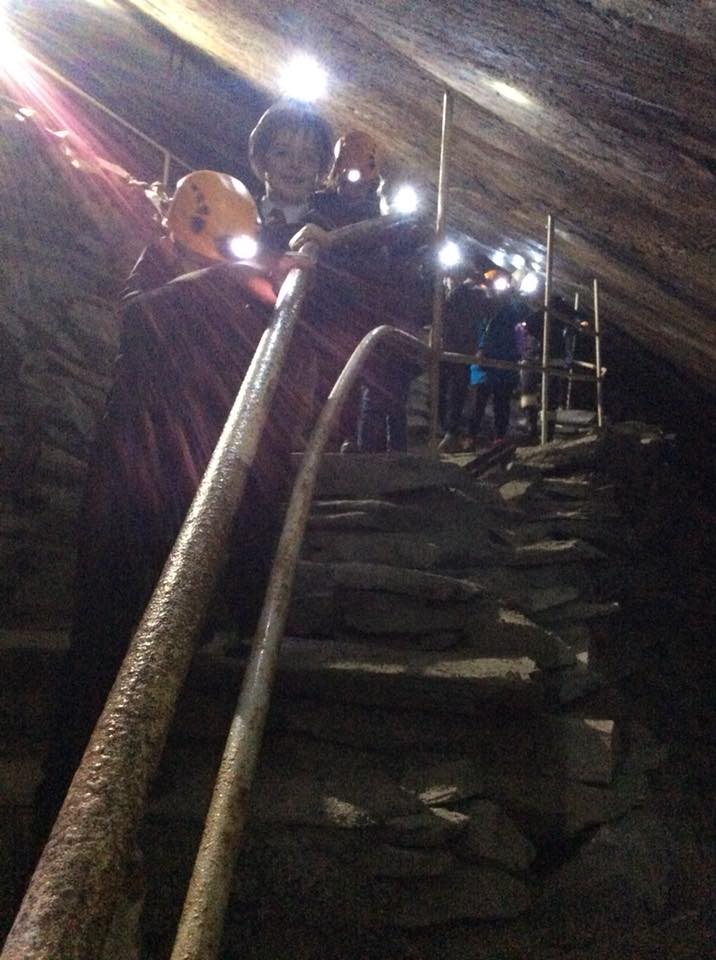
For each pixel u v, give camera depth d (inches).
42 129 176.2
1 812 101.0
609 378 377.4
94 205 190.4
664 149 99.6
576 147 122.8
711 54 71.3
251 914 98.1
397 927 100.1
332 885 98.7
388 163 243.4
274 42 183.0
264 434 111.6
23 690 114.8
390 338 139.3
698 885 130.2
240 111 279.6
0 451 154.9
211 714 111.9
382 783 107.6
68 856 41.1
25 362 162.9
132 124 276.8
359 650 122.2
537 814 116.5
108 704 49.5
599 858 117.8
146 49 256.2
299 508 98.3
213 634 125.0
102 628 94.2
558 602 162.4
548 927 109.1
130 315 100.1
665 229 135.9
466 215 271.6
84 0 227.3
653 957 108.3
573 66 92.6
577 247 219.3
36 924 38.2
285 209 127.8
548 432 251.9
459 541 152.1
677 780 164.4
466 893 104.6
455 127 173.2
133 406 98.3
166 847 98.7
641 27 73.5
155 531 97.7
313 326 130.1
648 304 220.7
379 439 171.8
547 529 183.9
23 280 165.9
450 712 114.4
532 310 295.6
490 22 95.3
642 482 243.1
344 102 208.5
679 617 231.0
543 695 123.3
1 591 142.2
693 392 343.6
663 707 195.5
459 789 108.3
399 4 110.2
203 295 102.0
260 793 103.7
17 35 231.6
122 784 44.9
